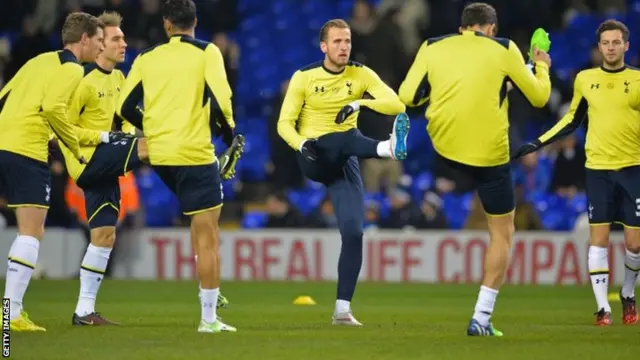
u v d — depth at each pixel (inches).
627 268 1498.5
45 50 3093.0
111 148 1347.2
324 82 1421.0
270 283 2554.1
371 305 1902.1
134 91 1263.5
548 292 2284.7
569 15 3383.4
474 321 1245.7
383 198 2910.9
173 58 1244.5
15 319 1270.9
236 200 2979.8
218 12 3437.5
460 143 1235.2
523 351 1082.7
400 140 1354.6
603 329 1376.7
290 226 2743.6
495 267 1244.5
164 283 2493.8
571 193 2847.0
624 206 1489.9
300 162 1444.4
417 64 1252.5
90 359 1010.7
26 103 1264.8
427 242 2677.2
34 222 1274.6
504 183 1242.0
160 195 2999.5
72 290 2199.8
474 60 1223.5
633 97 1470.2
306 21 3476.9
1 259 2704.2
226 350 1079.0
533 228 2706.7
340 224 1429.6
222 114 1230.3
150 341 1154.0
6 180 1275.8
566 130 1496.1
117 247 2691.9
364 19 3110.2
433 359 1024.9
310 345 1125.1
